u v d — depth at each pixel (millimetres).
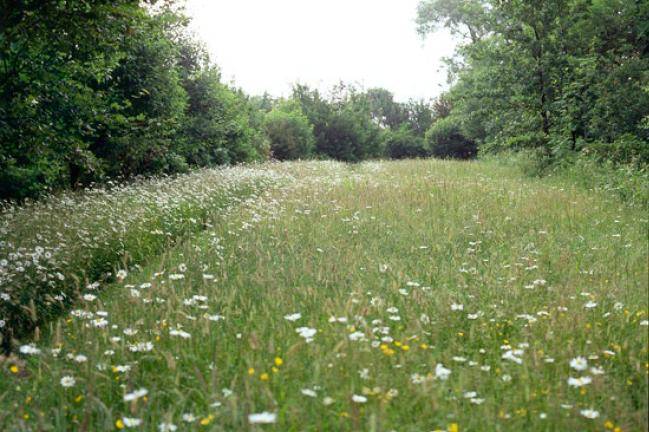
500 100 21672
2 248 7074
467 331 4824
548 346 4289
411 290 5711
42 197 13227
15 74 9289
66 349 4465
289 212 10977
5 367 4156
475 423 3203
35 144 9742
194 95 23766
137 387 3861
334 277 6238
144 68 17234
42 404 3668
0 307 5496
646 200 11570
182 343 4383
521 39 20562
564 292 5453
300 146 42656
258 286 6004
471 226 9281
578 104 19328
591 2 20547
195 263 6984
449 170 21656
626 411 3295
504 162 26359
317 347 3963
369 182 16078
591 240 8125
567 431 3127
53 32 8586
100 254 7699
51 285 6242
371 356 3834
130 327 4645
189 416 3314
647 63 18297
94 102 12047
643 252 7191
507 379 3672
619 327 4672
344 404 3354
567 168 18266
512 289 5609
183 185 14836
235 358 4137
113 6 8273
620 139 16797
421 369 3961
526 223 9570
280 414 3236
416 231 8938
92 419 3439
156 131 17391
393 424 3191
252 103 35156
